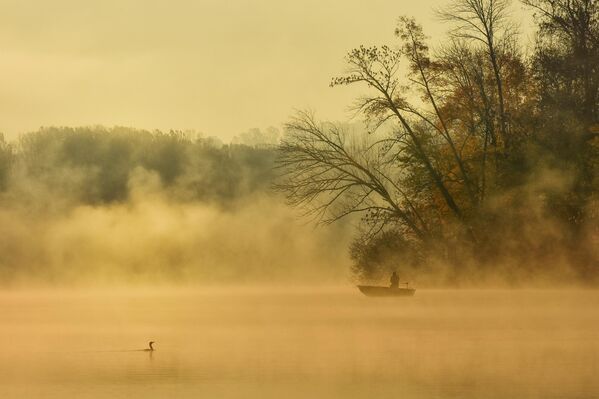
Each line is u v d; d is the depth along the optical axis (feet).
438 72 419.13
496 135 425.69
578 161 406.41
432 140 422.41
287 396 173.06
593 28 412.77
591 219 411.95
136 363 212.43
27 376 195.93
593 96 412.98
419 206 428.56
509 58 423.64
